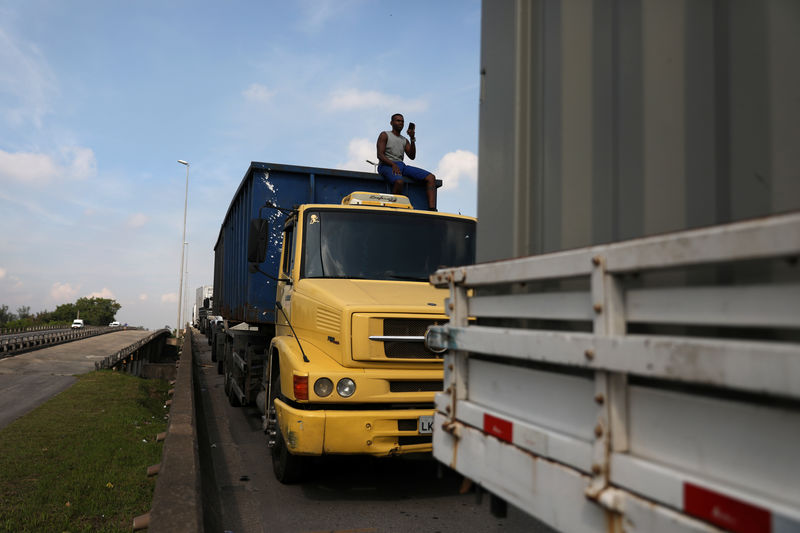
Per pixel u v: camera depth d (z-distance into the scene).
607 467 1.61
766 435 1.24
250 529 4.40
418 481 5.71
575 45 2.04
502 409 2.20
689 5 1.63
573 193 2.00
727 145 1.49
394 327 4.94
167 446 5.39
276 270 7.93
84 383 14.57
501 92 2.43
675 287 1.47
